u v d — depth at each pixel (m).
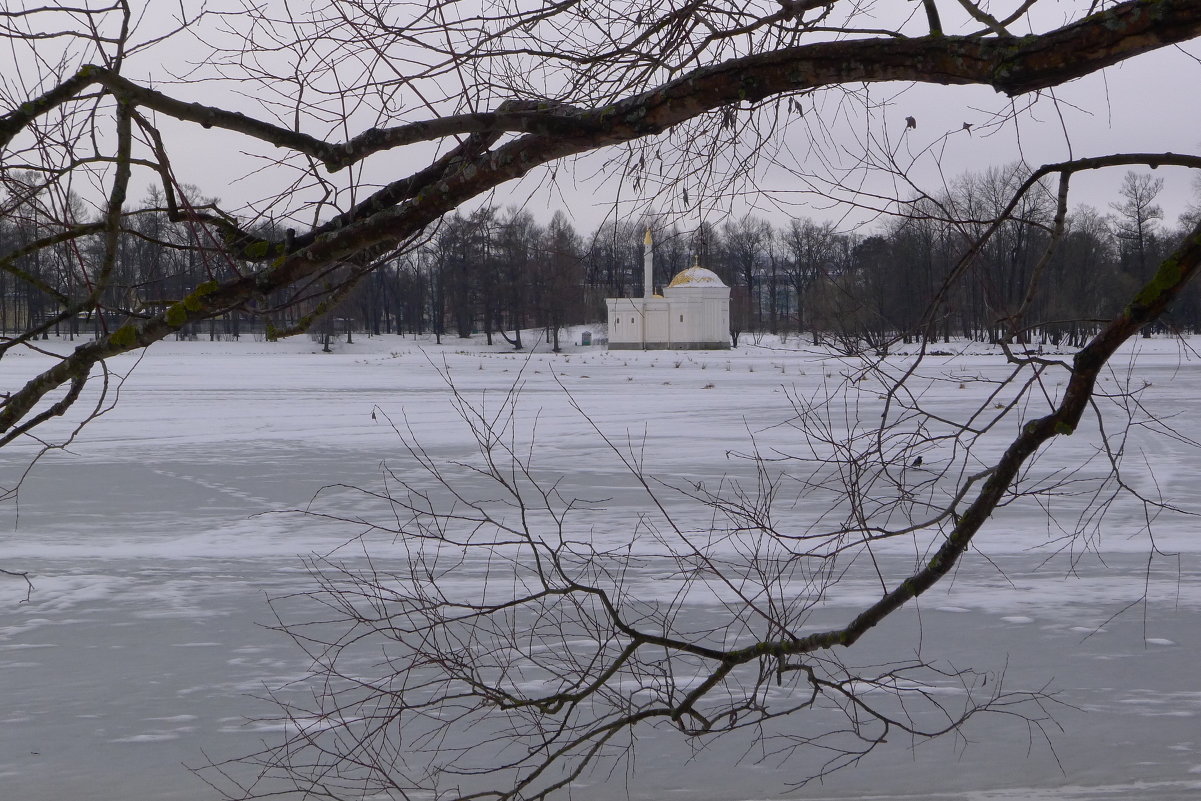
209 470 20.52
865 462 3.97
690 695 3.98
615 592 10.60
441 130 3.18
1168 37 2.66
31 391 3.24
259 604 11.16
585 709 8.04
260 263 3.60
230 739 7.80
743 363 65.88
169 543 14.19
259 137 3.15
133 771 7.30
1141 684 8.83
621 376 51.22
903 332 3.66
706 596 10.52
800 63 3.01
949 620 10.48
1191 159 3.14
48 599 11.48
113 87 2.99
